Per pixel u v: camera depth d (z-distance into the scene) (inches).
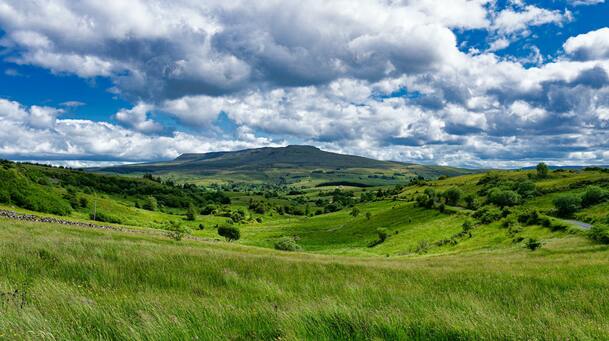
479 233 3427.7
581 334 255.1
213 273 523.2
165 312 280.8
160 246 896.9
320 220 7224.4
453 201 5344.5
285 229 6309.1
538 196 4633.4
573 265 799.7
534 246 1926.7
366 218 6131.9
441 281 568.1
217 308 305.0
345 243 4810.5
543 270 725.3
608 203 3334.2
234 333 256.1
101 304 303.0
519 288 479.8
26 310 250.7
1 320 225.1
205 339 237.1
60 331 222.4
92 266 489.1
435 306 330.3
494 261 1230.3
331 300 347.6
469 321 279.0
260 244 4552.2
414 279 591.8
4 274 414.0
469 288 489.7
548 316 302.8
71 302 289.1
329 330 261.4
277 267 641.0
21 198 3587.6
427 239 3875.5
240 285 459.2
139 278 462.6
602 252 1322.6
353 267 724.0
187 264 571.2
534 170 7175.2
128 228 3294.8
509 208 3786.9
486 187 6328.7
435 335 262.4
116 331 235.9
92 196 5654.5
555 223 2829.7
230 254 843.4
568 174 6190.9
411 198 7160.4
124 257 584.4
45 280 363.9
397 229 4756.4
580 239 2062.0
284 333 249.4
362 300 371.9
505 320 284.2
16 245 617.9
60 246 657.0
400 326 269.3
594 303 372.2
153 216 5767.7
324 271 645.9
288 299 379.2
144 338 232.7
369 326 268.5
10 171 3954.2
